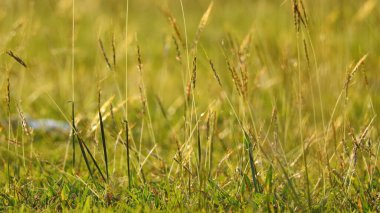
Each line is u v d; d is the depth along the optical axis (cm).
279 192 771
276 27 1562
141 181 808
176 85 1338
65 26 1410
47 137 1025
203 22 766
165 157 957
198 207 719
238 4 2030
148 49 1524
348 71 769
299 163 853
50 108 1189
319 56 1077
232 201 741
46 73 1316
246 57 834
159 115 1150
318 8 1113
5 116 1038
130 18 1989
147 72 1317
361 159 844
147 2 2144
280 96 1071
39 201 759
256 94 1032
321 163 764
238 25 1769
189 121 809
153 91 1220
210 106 785
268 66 1080
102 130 765
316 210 718
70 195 764
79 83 1223
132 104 1143
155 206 739
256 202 730
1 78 975
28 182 802
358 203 724
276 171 792
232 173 797
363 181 801
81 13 1802
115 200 749
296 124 943
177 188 765
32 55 1345
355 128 988
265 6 1845
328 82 1040
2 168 893
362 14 1103
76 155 936
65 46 1298
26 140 980
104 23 1511
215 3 2027
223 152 918
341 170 770
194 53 755
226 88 1080
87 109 1141
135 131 1058
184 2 2050
